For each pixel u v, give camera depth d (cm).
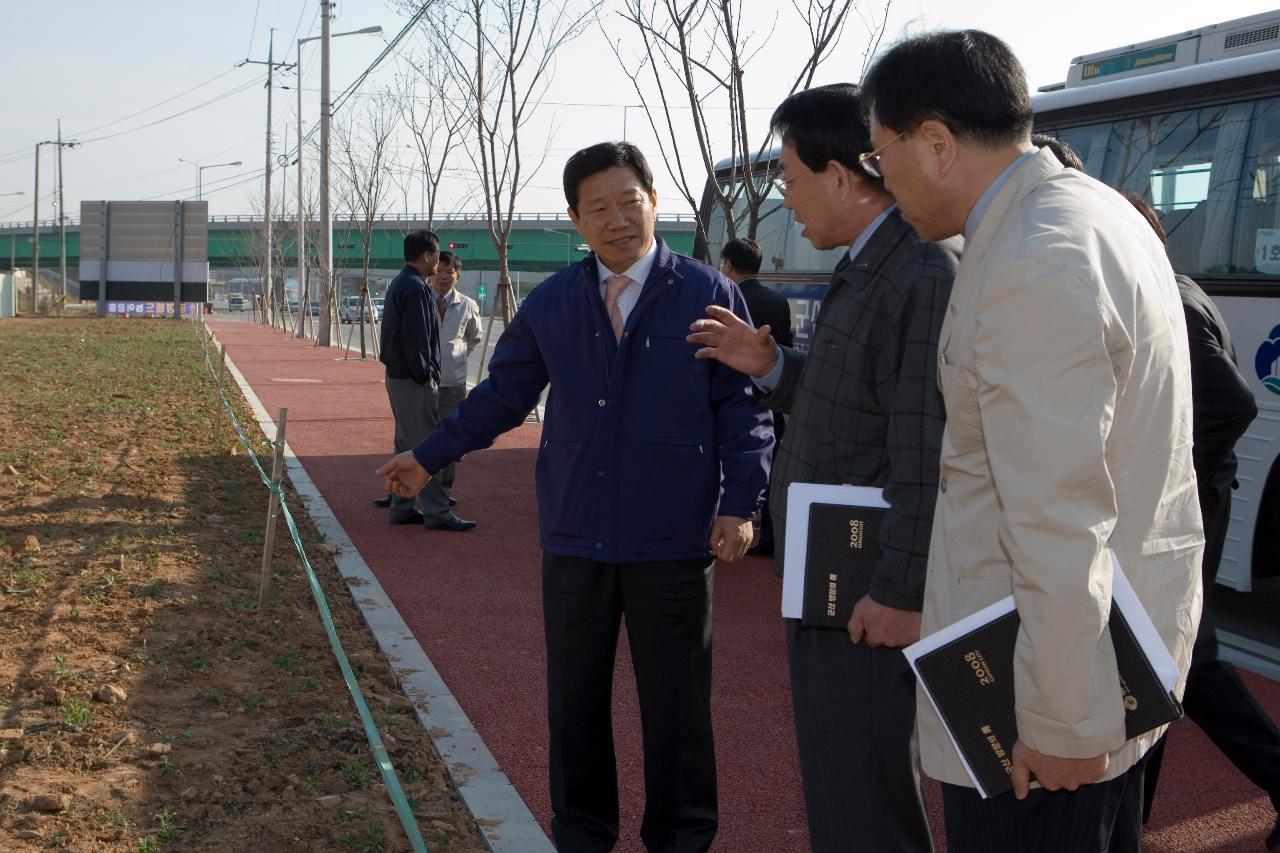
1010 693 210
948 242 266
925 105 219
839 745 274
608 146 343
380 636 597
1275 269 679
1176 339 211
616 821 367
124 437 1290
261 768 423
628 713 508
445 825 388
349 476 1111
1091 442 188
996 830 222
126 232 5078
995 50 221
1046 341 192
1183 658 218
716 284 351
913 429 253
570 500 345
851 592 270
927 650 215
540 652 589
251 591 665
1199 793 439
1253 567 690
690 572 344
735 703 527
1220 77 719
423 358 812
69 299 7375
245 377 2275
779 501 292
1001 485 196
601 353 342
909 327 260
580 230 349
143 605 618
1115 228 205
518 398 373
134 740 441
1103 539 191
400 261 5541
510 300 1650
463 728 475
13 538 768
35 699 479
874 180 275
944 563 224
